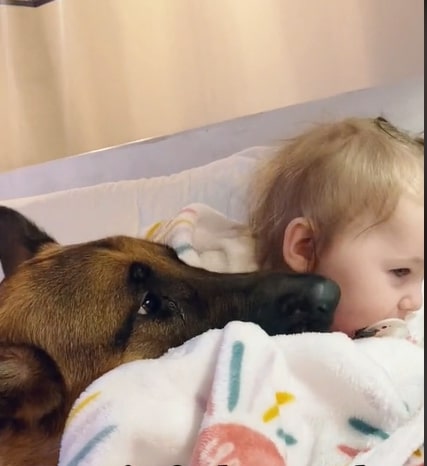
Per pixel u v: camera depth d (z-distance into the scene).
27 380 0.87
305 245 0.76
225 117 1.03
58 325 0.87
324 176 0.75
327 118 0.77
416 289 0.69
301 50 0.95
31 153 1.26
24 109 1.27
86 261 0.89
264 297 0.77
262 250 0.79
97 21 1.18
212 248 0.83
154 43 1.11
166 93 1.10
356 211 0.73
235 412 0.70
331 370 0.69
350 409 0.69
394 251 0.70
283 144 0.79
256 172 0.81
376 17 0.89
